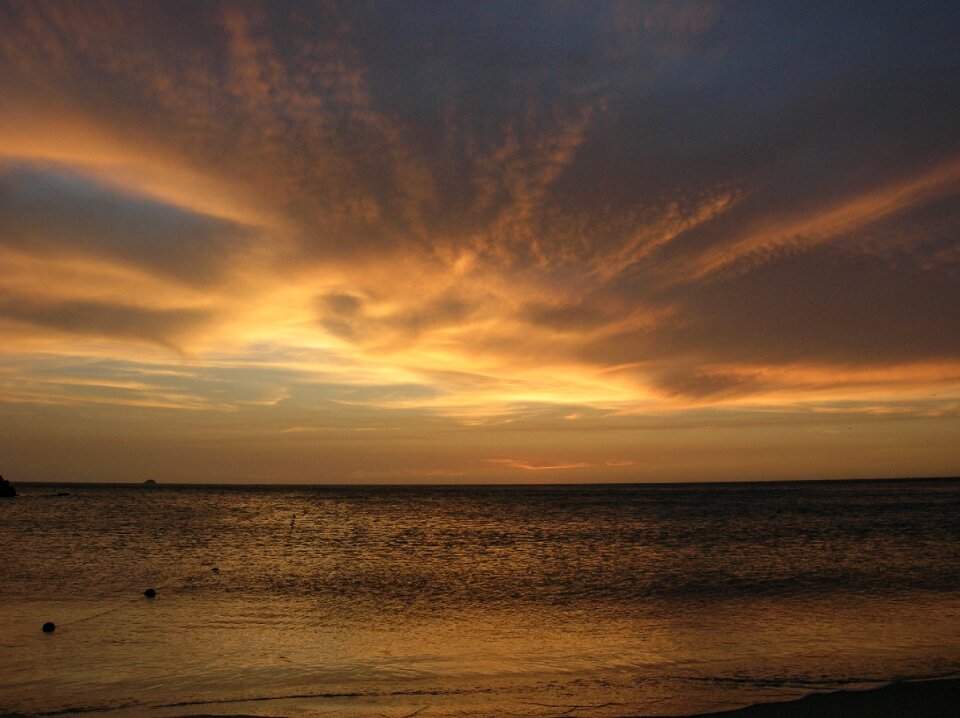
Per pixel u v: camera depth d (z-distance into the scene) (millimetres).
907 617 18875
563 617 19422
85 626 17688
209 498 135500
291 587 24875
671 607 20750
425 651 15523
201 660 14547
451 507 100688
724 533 48500
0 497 117438
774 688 12531
